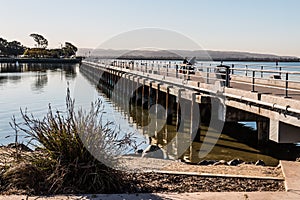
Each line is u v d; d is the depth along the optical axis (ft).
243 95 42.39
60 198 16.71
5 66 293.02
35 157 19.39
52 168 18.63
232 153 42.73
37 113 68.03
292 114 32.14
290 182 19.02
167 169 21.97
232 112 45.93
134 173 20.04
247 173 21.38
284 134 33.47
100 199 16.71
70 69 249.96
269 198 16.85
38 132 19.34
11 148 26.13
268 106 36.58
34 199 16.49
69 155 18.65
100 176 18.10
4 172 18.98
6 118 61.67
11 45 460.96
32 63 342.64
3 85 129.80
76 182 18.12
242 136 50.96
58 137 18.84
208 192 17.78
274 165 37.42
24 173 18.21
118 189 18.10
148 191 17.94
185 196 17.11
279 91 48.60
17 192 17.34
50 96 97.45
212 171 21.89
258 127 45.70
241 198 16.83
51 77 169.89
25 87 122.72
